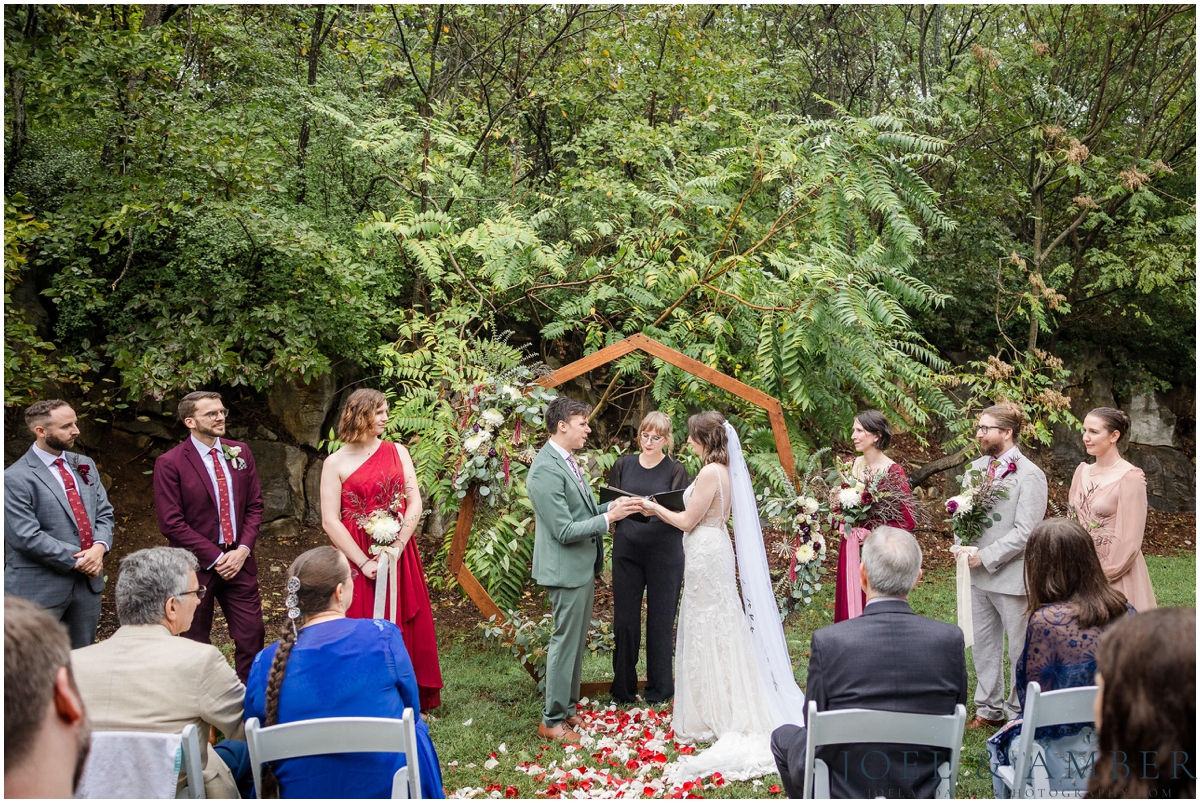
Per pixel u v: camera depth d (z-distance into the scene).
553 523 3.94
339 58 8.00
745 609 4.10
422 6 8.09
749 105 8.45
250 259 6.57
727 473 4.09
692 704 3.92
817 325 5.94
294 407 7.34
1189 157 9.76
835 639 2.42
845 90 10.38
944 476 9.27
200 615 4.13
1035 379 7.91
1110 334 10.49
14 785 1.18
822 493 4.59
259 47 7.23
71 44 5.90
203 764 2.32
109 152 6.62
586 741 3.90
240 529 4.27
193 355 6.38
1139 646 1.47
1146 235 9.26
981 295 9.90
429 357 5.85
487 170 8.16
